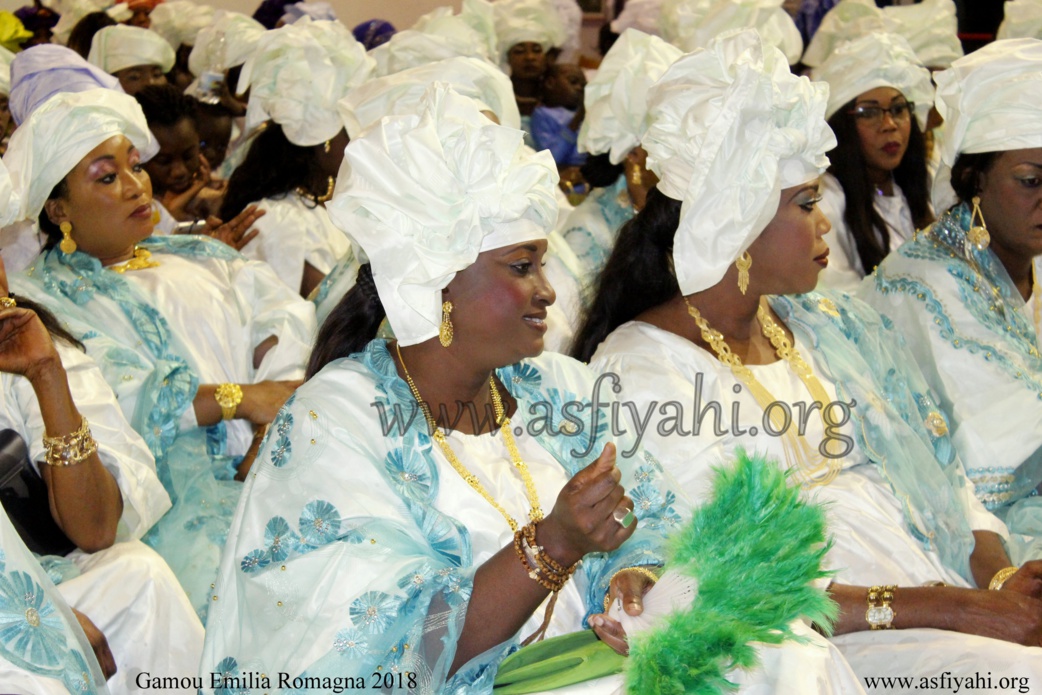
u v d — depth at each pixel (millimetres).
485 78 5141
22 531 3715
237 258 5508
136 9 10008
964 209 4613
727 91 3545
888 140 6082
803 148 3637
